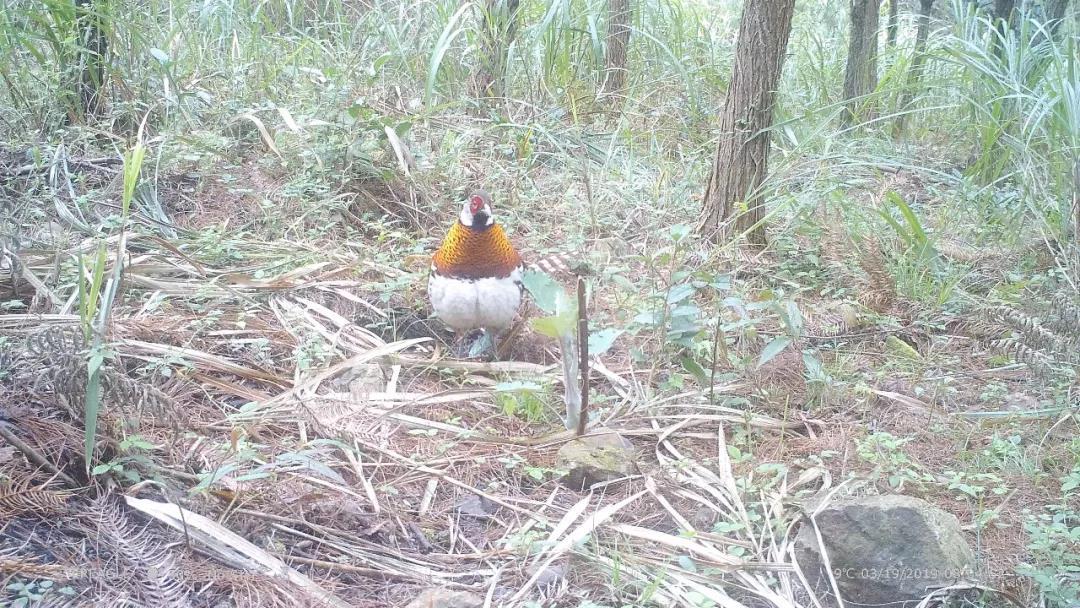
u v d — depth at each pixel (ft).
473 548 10.55
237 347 13.70
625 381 14.33
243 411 11.80
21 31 20.13
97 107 20.10
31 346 11.05
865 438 13.10
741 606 9.73
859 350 15.92
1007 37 23.30
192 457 10.93
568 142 23.03
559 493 11.80
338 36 25.66
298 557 9.94
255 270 16.12
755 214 19.06
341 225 18.63
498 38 24.07
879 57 28.86
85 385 10.32
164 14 24.53
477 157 21.85
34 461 10.21
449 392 13.50
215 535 9.73
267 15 27.30
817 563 10.32
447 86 24.39
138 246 16.37
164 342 13.47
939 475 12.37
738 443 12.95
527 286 12.75
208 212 18.34
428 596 9.48
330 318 14.97
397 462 11.84
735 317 16.17
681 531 11.06
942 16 33.63
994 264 19.44
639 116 25.22
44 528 9.49
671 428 13.12
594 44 25.25
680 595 9.84
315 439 11.44
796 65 30.94
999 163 22.12
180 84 21.15
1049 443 13.25
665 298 14.43
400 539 10.61
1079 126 19.44
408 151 19.57
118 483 10.23
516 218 19.86
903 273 17.99
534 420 13.23
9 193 17.33
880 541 10.12
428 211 19.51
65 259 14.85
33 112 19.29
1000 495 11.76
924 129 27.12
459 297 14.29
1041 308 15.90
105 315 11.12
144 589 9.04
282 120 20.56
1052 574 10.27
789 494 11.73
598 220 19.75
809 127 24.93
